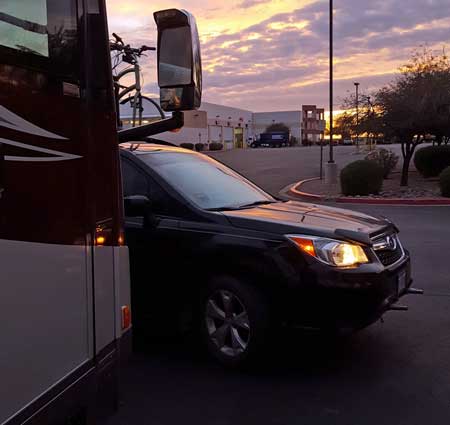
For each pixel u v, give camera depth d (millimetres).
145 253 4738
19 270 2031
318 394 4074
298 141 103000
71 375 2365
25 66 2104
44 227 2186
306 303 4168
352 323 4211
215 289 4496
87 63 2520
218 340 4547
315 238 4258
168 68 3355
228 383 4285
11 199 1999
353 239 4328
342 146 74125
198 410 3867
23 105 2084
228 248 4371
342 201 16750
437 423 3643
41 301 2156
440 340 5109
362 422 3666
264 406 3910
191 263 4555
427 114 18062
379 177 17453
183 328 4770
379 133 19422
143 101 7148
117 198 2797
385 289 4332
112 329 2752
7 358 1963
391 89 19391
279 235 4301
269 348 4398
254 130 106062
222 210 4770
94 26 2590
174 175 4953
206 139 75500
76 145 2418
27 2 2121
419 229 11070
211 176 5320
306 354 4816
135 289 4855
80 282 2443
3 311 1944
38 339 2139
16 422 2002
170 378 4391
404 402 3938
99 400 2621
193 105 3354
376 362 4641
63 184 2318
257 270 4262
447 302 6223
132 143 5391
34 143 2139
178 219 4660
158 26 3357
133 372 4512
